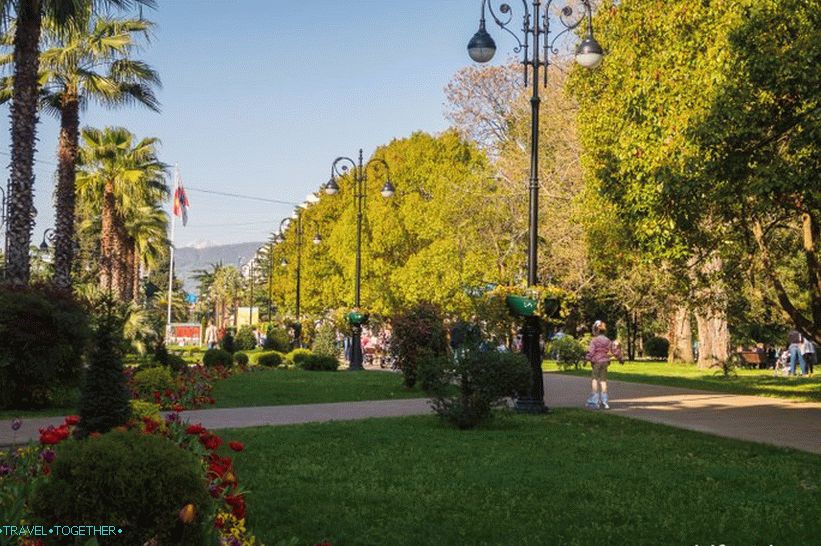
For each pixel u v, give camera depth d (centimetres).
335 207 5953
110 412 639
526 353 1484
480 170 4144
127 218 4531
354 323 3120
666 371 3159
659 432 1227
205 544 442
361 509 705
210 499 458
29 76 1770
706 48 1570
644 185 1633
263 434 1129
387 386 2086
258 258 10888
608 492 777
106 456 425
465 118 4488
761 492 784
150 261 5338
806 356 3069
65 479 423
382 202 4753
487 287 1580
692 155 1475
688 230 1658
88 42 2481
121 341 662
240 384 2116
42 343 1470
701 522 668
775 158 1392
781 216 1830
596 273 3447
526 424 1304
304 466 895
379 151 5112
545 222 3631
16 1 1748
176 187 5534
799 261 3447
